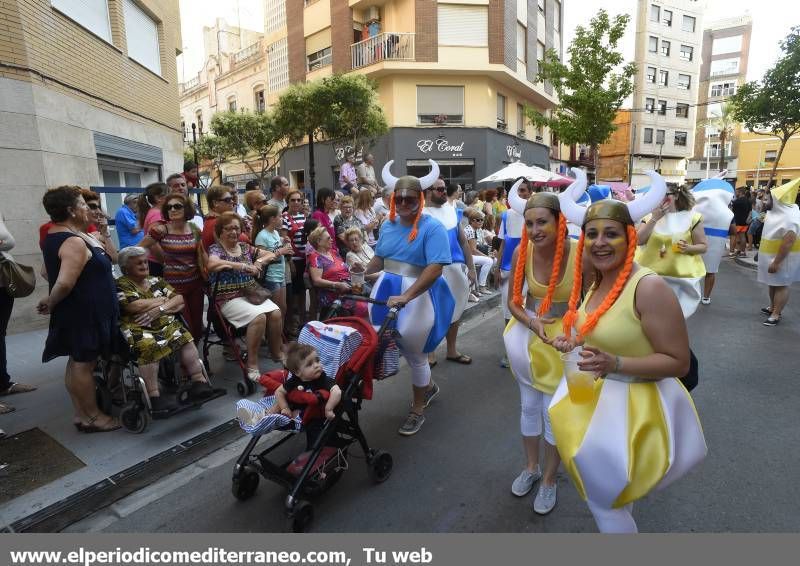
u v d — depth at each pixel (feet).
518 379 9.78
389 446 12.30
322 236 17.51
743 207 46.06
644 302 6.23
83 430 12.71
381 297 12.48
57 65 23.86
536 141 84.58
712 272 25.39
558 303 8.99
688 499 9.73
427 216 12.21
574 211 7.36
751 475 10.51
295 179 78.48
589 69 60.08
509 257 15.69
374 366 11.36
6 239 14.08
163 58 38.32
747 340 20.10
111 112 29.68
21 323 21.53
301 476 9.23
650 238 16.96
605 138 62.44
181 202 14.64
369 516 9.61
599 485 6.57
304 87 50.26
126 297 12.80
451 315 13.06
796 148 163.02
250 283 15.57
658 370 6.22
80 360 12.12
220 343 16.02
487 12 63.87
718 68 192.34
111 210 31.55
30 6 21.77
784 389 15.03
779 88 56.90
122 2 31.73
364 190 26.11
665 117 145.69
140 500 10.39
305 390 9.79
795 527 8.87
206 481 11.03
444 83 64.90
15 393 15.12
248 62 84.69
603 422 6.53
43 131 22.33
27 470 11.00
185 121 107.45
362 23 67.67
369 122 51.11
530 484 10.16
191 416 13.64
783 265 21.24
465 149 65.72
